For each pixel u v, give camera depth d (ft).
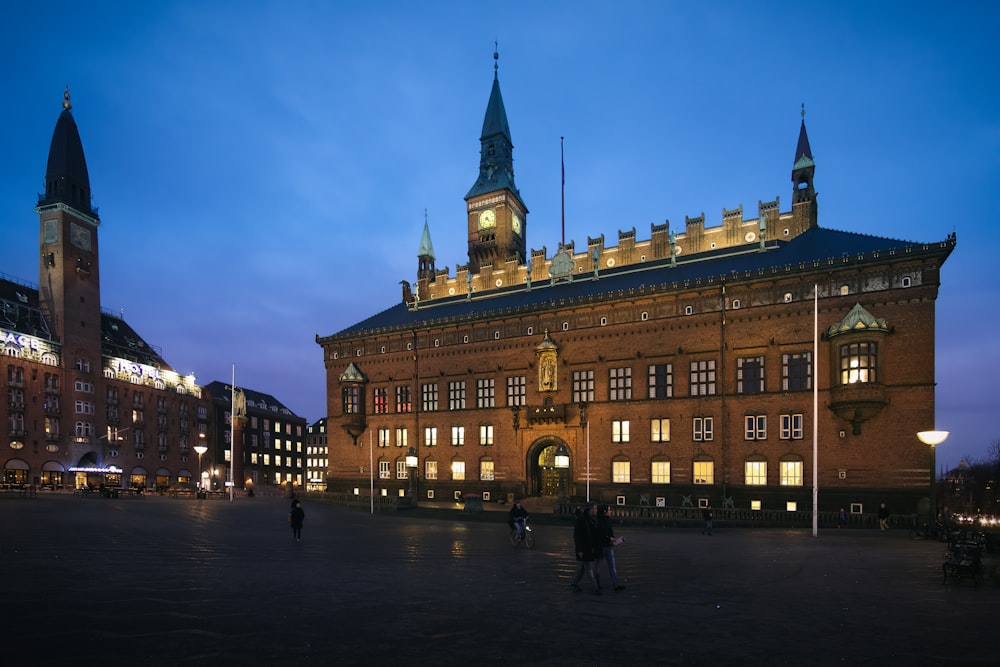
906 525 136.26
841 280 161.68
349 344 251.19
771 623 42.78
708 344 179.11
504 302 229.66
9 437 275.80
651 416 185.57
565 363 201.77
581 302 196.85
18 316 295.28
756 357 172.24
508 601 49.60
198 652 34.32
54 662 32.09
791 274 165.58
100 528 110.73
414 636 38.45
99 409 325.83
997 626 42.37
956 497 498.69
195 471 398.01
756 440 169.48
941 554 84.33
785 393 166.50
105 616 42.29
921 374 149.89
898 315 153.89
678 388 182.29
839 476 157.48
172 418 382.01
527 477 206.18
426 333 232.53
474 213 285.84
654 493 182.29
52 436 296.51
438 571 66.33
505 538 107.34
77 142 326.24
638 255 220.43
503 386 213.66
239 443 446.60
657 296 186.60
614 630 40.50
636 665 33.24
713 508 157.28
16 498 199.72
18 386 281.95
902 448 150.51
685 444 179.32
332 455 250.16
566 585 57.72
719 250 203.92
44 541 88.58
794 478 163.63
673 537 112.88
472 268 284.41
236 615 43.42
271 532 114.32
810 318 164.96
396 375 238.07
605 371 194.80
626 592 54.24
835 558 79.66
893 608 48.03
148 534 103.35
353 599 49.75
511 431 210.18
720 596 52.54
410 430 231.50
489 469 214.07
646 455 185.16
